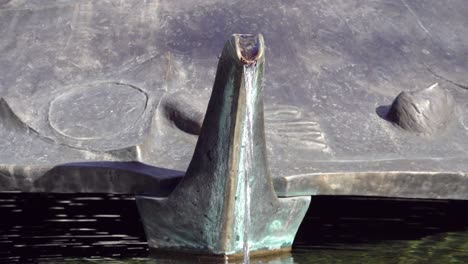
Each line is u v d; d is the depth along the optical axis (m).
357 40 17.17
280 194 13.22
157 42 16.88
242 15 17.38
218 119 12.24
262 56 11.75
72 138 14.47
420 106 15.22
